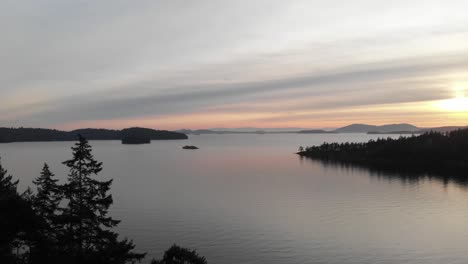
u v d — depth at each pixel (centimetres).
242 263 7612
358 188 18162
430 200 14888
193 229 10131
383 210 13100
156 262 4100
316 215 12238
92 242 3416
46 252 3045
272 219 11556
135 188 17988
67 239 3247
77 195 3403
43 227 3162
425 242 9319
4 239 2825
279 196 15912
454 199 15038
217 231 9988
